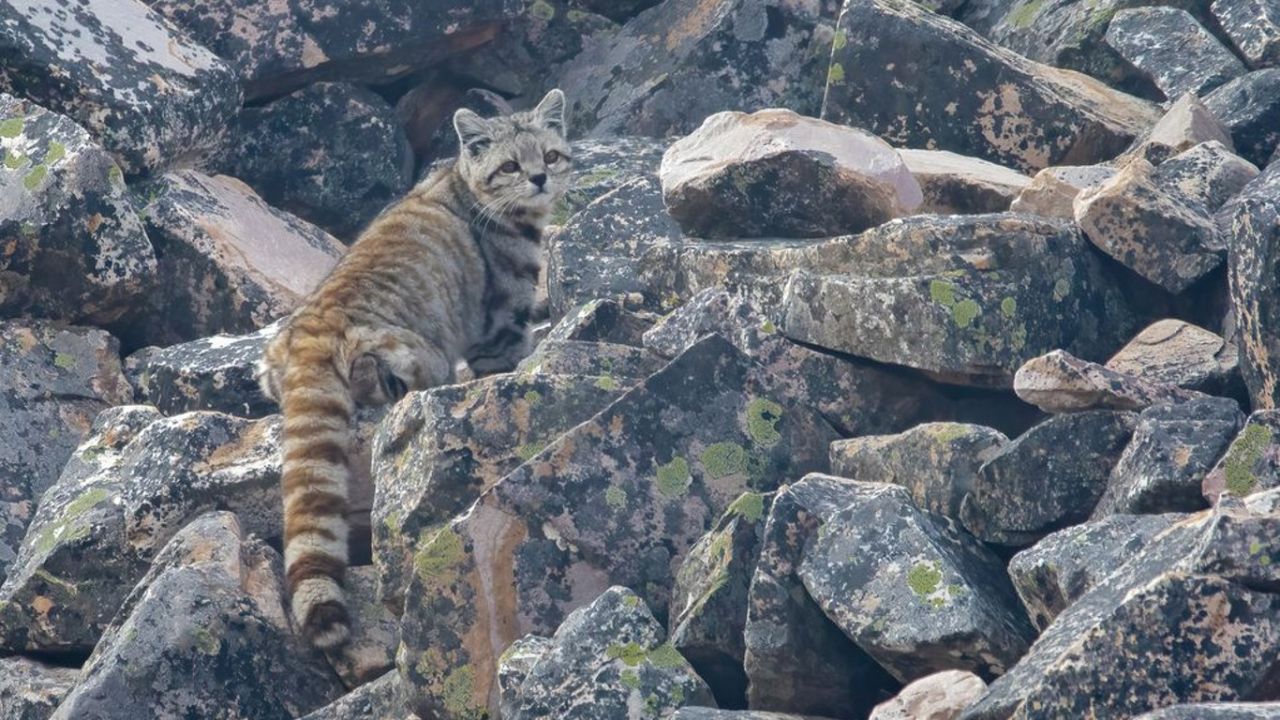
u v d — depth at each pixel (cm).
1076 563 1606
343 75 3594
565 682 1731
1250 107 2745
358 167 3531
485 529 1953
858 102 3019
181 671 2089
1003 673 1600
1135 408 1831
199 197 3167
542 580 1952
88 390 2888
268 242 3178
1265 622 1347
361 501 2333
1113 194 2203
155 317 3073
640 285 2694
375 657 2145
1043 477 1817
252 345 2747
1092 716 1370
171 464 2389
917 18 2986
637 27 3756
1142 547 1570
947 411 2191
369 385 2417
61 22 3167
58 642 2355
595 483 1973
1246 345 1905
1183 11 3108
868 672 1744
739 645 1800
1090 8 3297
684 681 1723
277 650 2138
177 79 3253
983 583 1728
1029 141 2933
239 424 2445
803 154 2569
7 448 2755
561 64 3791
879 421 2177
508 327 2728
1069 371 1856
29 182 2897
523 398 2089
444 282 2628
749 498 1862
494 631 1939
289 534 2209
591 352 2275
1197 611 1357
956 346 2103
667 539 1973
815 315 2197
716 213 2675
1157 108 2998
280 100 3550
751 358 2062
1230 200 2338
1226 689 1347
